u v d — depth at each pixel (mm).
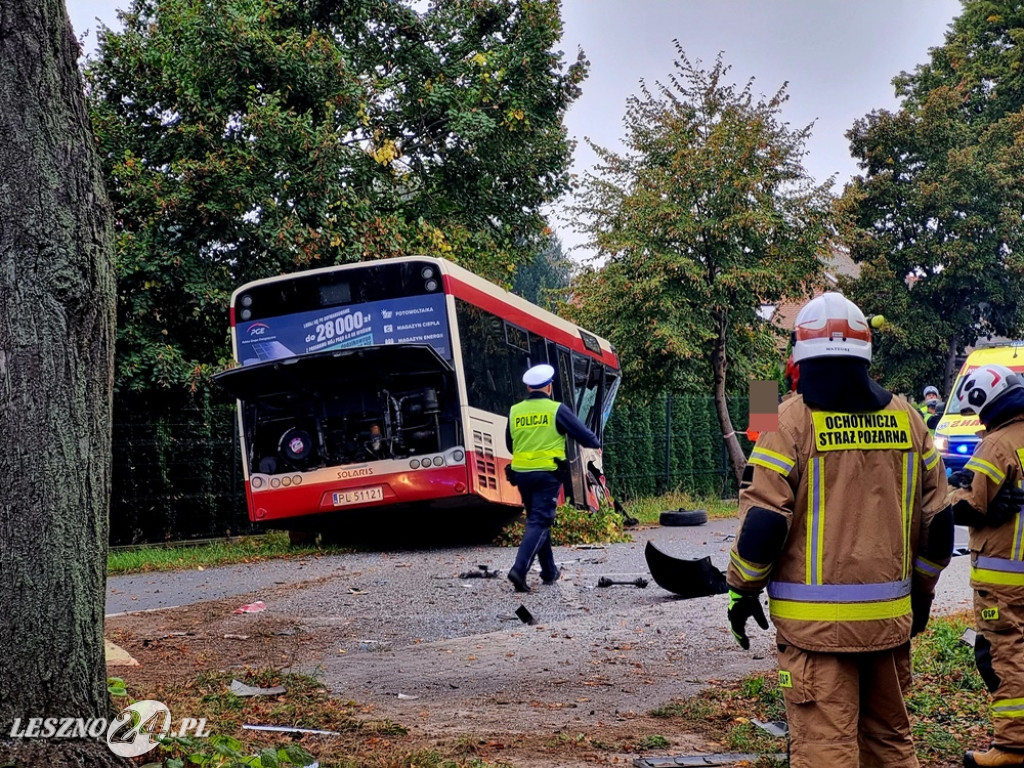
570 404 18953
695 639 9164
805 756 4012
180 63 20891
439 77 24906
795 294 26594
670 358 26859
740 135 25625
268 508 15320
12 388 4492
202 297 19859
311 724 6480
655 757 5863
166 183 19922
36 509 4484
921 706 6711
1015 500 5738
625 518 21844
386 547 17016
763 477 4012
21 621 4453
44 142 4602
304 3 23875
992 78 41844
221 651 9102
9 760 4344
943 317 38281
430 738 6273
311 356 14195
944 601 10531
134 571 15500
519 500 16406
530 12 26234
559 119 27797
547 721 6715
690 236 25688
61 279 4574
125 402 19969
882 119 37656
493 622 10422
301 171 20703
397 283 15164
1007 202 36906
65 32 4727
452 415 14977
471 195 26625
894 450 4074
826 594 4000
